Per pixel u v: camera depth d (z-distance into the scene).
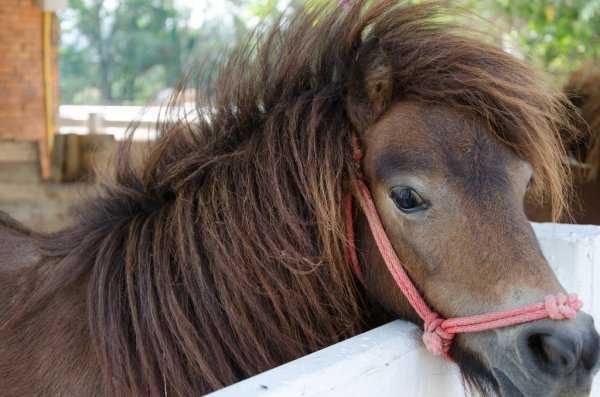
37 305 1.79
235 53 1.87
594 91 3.88
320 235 1.65
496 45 1.72
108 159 2.05
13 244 2.07
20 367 1.75
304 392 1.09
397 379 1.35
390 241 1.58
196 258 1.67
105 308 1.68
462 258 1.45
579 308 1.35
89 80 25.94
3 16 6.36
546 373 1.33
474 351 1.48
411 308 1.57
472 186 1.46
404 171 1.51
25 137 6.52
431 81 1.57
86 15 25.95
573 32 6.13
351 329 1.70
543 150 1.56
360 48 1.70
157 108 2.18
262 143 1.72
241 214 1.68
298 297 1.66
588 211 3.85
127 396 1.62
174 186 1.78
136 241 1.75
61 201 5.97
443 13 1.76
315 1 1.81
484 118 1.53
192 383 1.62
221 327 1.64
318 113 1.68
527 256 1.41
